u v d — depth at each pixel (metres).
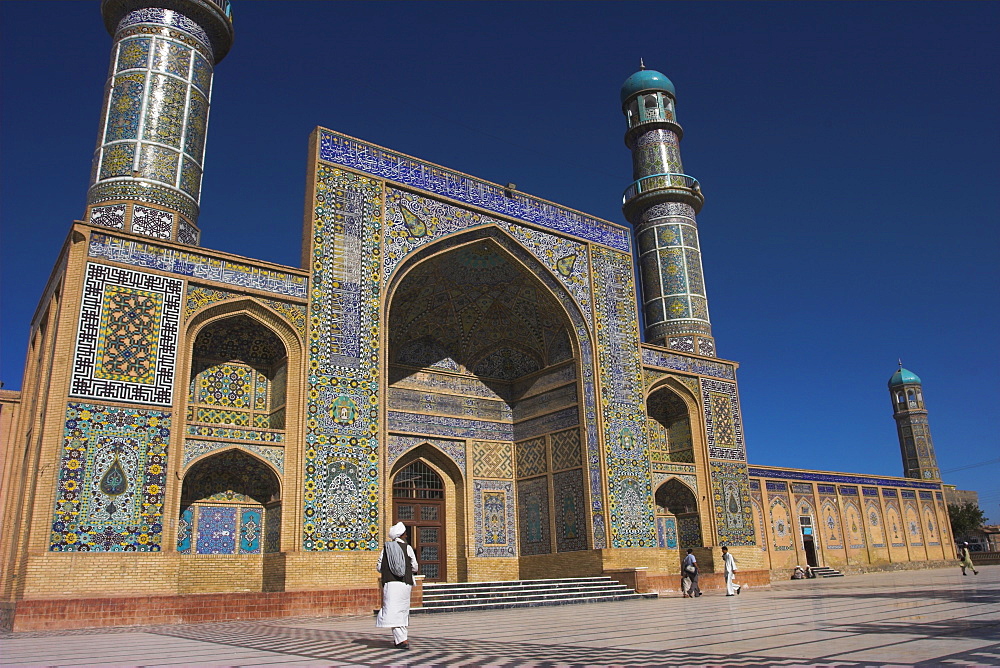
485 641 5.63
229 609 9.23
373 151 12.66
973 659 3.59
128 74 11.81
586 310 14.80
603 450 14.01
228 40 13.13
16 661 4.59
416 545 14.10
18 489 9.78
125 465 9.24
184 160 11.68
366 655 4.74
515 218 14.28
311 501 10.42
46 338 10.23
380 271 12.12
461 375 15.48
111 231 9.91
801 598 10.01
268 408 11.48
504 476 15.33
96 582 8.72
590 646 4.97
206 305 10.41
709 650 4.43
